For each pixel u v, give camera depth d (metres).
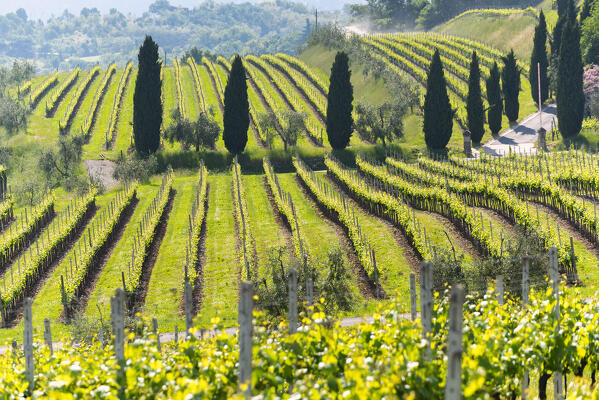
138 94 108.50
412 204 76.81
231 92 107.81
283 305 41.66
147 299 53.06
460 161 96.94
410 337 18.61
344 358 18.34
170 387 18.06
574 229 61.50
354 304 46.03
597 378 25.94
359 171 98.62
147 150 109.56
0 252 64.00
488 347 18.98
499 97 124.06
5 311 51.81
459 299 14.06
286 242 66.38
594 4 153.75
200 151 111.50
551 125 126.31
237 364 18.91
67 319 49.34
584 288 46.53
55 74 191.62
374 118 116.75
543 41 141.00
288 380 18.56
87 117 142.88
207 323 46.28
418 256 59.00
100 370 19.78
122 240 71.62
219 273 58.41
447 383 14.16
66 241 70.88
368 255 54.06
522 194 73.88
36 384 21.95
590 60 147.88
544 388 24.00
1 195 93.75
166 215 80.25
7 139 128.25
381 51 195.75
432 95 110.12
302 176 94.44
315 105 153.62
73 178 96.94
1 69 171.38
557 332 21.97
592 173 72.12
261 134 123.88
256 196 87.50
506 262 42.59
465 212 62.66
